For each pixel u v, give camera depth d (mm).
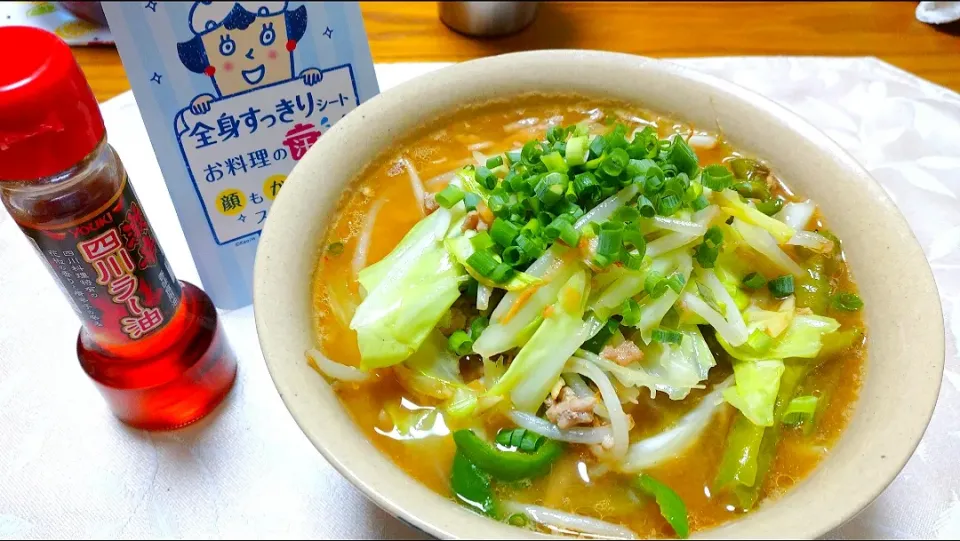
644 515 222
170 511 240
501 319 240
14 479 245
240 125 258
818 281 260
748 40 403
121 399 246
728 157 295
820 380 242
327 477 249
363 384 240
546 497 227
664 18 416
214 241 276
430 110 295
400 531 237
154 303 237
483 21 394
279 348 218
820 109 361
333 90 270
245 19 239
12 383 267
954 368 272
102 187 210
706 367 242
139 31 228
